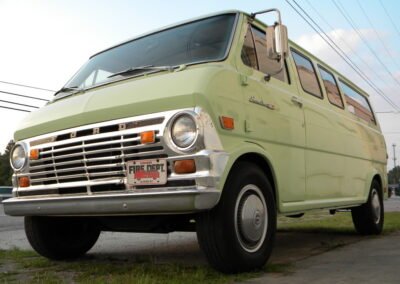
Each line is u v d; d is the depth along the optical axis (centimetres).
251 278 379
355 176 673
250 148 409
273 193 452
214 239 374
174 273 395
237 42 447
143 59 486
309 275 393
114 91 425
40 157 442
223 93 397
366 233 725
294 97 516
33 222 491
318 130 561
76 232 520
